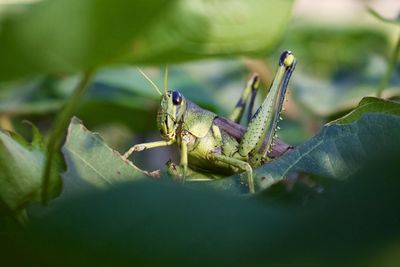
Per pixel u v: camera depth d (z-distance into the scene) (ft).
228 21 0.29
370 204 0.23
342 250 0.20
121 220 0.25
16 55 0.27
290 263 0.21
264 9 0.29
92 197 0.27
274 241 0.22
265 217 0.25
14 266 0.24
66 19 0.27
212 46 0.29
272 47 0.29
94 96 0.94
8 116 0.90
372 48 1.38
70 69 0.29
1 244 0.24
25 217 0.42
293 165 0.50
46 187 0.36
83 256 0.23
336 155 0.49
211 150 0.74
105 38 0.28
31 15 0.27
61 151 0.47
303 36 1.37
